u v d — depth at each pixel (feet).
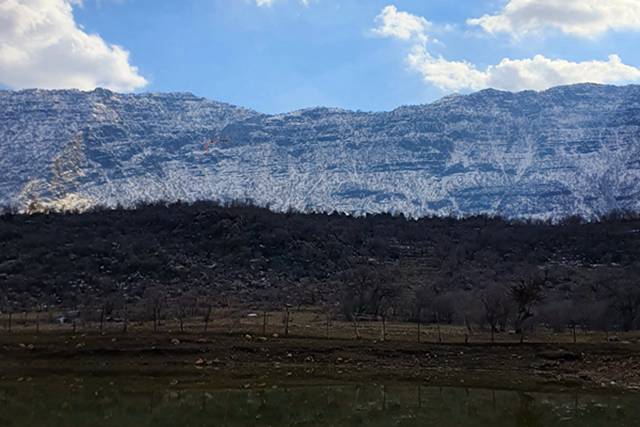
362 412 154.71
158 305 325.62
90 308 345.92
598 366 203.51
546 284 397.39
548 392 180.24
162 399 167.32
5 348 208.23
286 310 333.62
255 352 212.64
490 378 194.59
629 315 283.59
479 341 222.07
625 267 458.91
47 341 214.48
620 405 164.96
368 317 314.35
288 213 642.63
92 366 200.64
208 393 175.11
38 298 396.57
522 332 241.76
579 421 147.74
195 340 217.77
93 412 153.07
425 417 150.20
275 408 158.30
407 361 209.05
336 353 213.66
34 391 175.42
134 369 199.52
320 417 149.59
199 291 415.64
